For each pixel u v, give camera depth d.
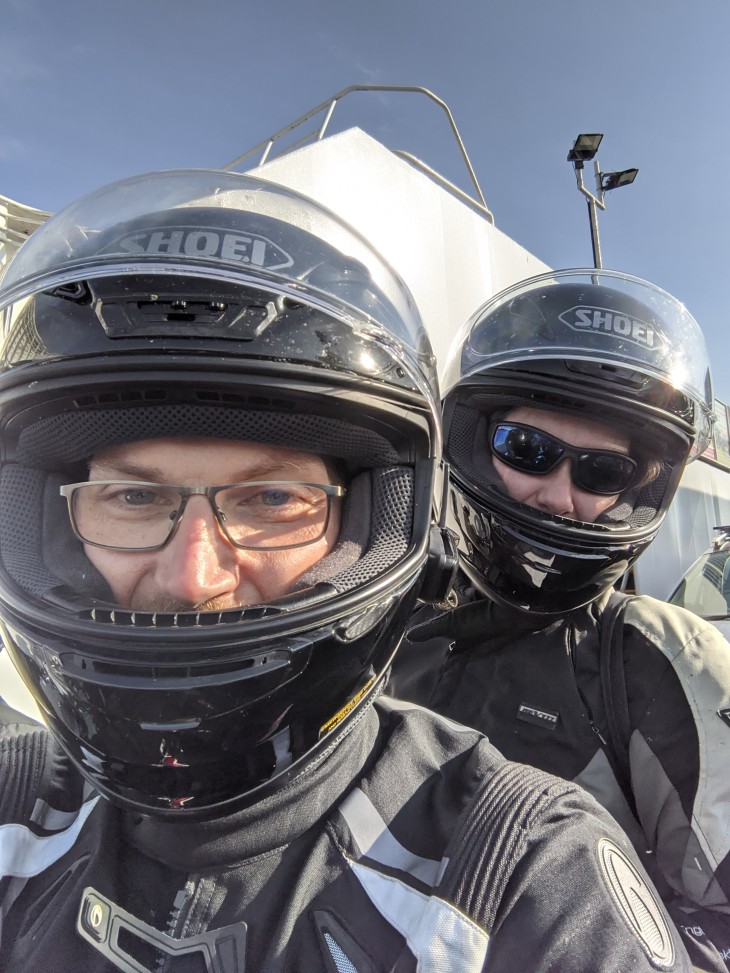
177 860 0.27
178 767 0.25
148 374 0.26
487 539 0.52
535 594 0.50
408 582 0.30
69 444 0.29
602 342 0.51
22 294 0.29
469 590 0.62
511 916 0.24
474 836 0.26
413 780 0.30
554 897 0.24
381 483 0.32
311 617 0.26
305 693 0.26
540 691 0.49
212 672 0.25
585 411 0.51
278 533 0.29
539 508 0.51
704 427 0.63
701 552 1.77
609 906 0.24
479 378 0.54
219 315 0.27
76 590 0.28
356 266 0.33
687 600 1.13
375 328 0.30
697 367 0.60
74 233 0.33
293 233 0.31
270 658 0.25
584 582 0.50
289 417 0.28
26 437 0.29
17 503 0.31
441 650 0.55
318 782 0.28
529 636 0.52
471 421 0.56
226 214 0.31
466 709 0.51
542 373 0.51
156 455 0.28
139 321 0.26
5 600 0.28
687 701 0.44
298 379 0.27
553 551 0.49
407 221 0.78
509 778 0.29
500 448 0.53
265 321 0.27
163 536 0.29
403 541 0.31
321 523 0.31
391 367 0.30
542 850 0.26
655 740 0.44
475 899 0.25
